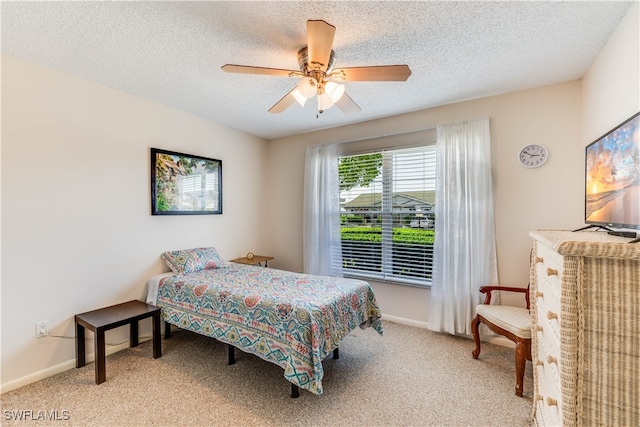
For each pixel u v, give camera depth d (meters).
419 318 3.15
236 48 1.94
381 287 3.38
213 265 3.15
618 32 1.67
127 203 2.69
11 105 2.03
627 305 0.83
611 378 0.86
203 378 2.17
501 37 1.81
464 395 1.96
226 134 3.68
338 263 3.61
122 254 2.66
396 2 1.50
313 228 3.76
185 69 2.23
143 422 1.70
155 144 2.90
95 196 2.47
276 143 4.27
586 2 1.50
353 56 2.02
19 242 2.06
